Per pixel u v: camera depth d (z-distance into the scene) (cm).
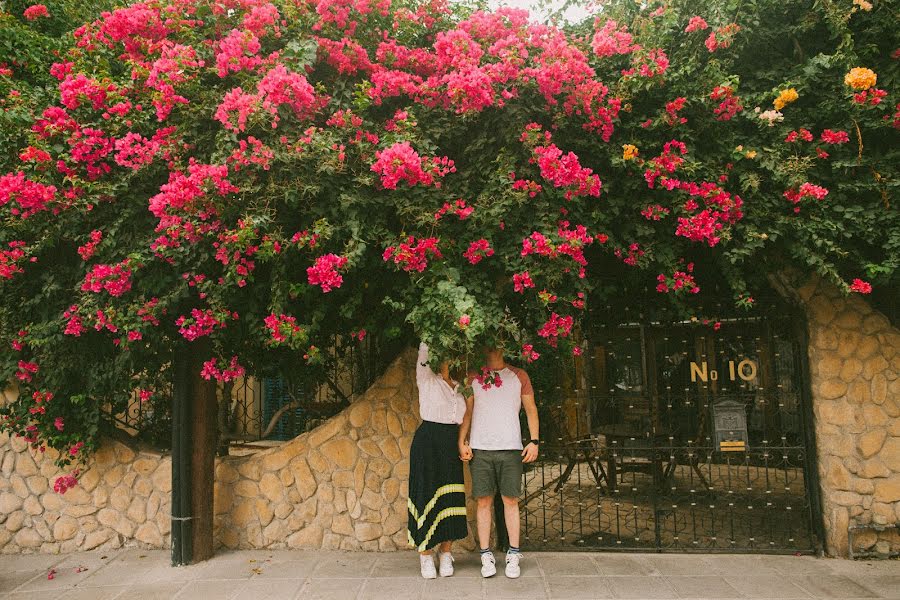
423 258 351
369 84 368
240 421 618
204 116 361
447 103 374
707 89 371
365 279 396
